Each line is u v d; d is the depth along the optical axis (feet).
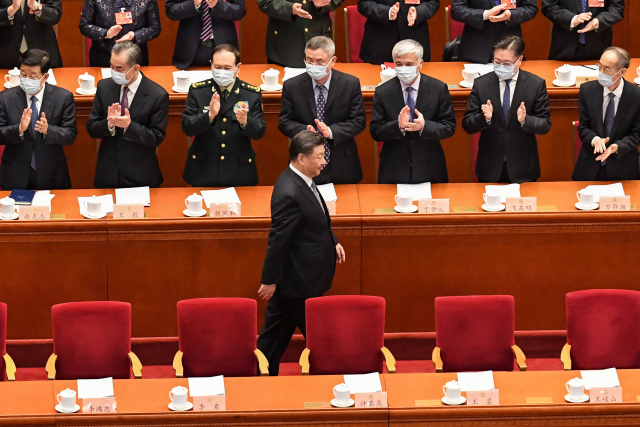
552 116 55.77
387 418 36.65
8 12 55.72
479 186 50.19
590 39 58.29
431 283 48.26
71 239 46.52
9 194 49.24
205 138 49.65
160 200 48.67
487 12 56.08
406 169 49.98
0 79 55.31
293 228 42.04
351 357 42.96
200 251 47.21
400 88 48.88
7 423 35.83
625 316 43.37
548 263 48.19
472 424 36.83
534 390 37.91
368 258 47.80
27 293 47.14
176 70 57.26
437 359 42.47
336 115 48.85
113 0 55.77
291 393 37.76
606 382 38.37
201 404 36.35
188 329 42.52
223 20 57.06
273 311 44.91
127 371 42.88
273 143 55.83
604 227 47.70
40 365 47.98
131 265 47.14
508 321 43.29
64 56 63.98
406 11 57.21
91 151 55.62
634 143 49.60
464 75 54.90
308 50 47.32
